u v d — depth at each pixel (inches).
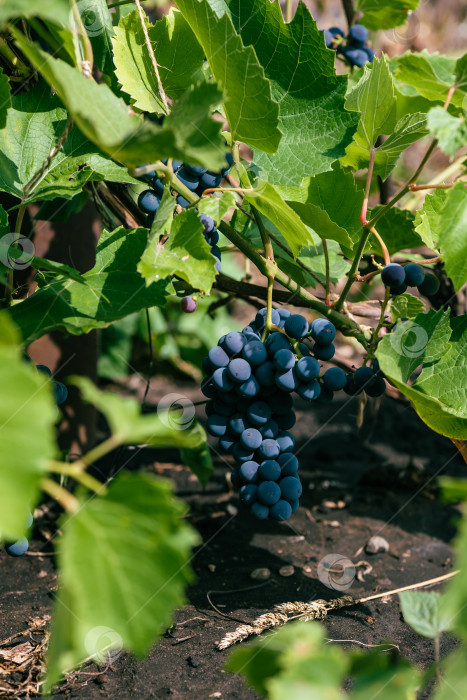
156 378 84.4
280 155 43.9
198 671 41.6
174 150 35.8
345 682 41.1
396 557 50.5
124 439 32.6
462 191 37.7
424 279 44.4
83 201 51.0
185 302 43.3
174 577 32.5
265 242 43.4
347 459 61.4
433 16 124.3
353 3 54.8
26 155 42.8
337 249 49.1
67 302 39.8
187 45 43.0
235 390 40.8
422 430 68.2
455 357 41.9
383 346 40.0
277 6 42.3
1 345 32.5
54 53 42.0
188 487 56.8
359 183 55.2
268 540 51.7
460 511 55.1
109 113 37.0
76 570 32.1
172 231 39.0
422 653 42.8
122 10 48.4
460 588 31.8
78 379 32.6
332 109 43.4
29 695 40.3
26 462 31.8
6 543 41.1
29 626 43.9
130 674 41.5
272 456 41.0
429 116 37.1
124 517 32.6
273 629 43.4
